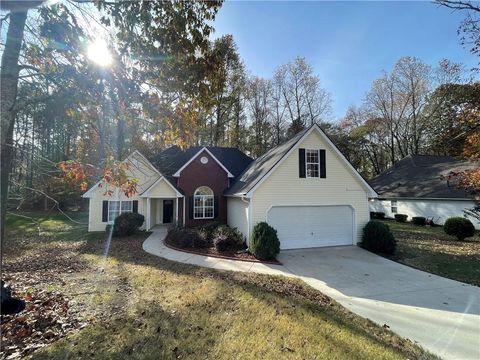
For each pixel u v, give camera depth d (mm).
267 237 10820
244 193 12664
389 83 35500
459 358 4305
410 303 6574
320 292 7305
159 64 5074
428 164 26750
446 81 26594
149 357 4141
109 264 9930
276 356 4191
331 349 4410
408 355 4328
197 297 6598
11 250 12516
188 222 18156
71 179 4590
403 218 24078
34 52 4352
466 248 12844
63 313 5656
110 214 18016
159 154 22250
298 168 13062
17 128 5164
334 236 13352
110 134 5316
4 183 4309
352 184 13703
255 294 6809
